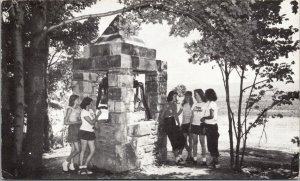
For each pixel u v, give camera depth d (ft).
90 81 23.04
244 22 19.97
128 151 20.35
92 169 20.76
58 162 23.62
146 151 21.89
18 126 21.01
